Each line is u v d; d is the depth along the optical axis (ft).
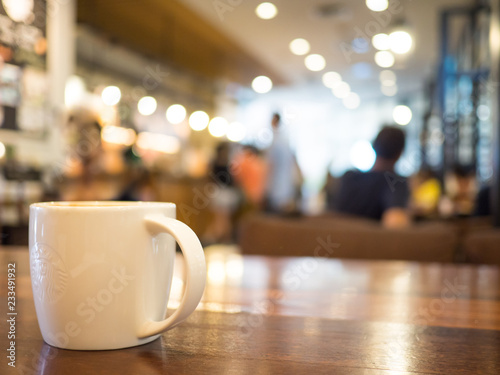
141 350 1.38
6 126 11.16
